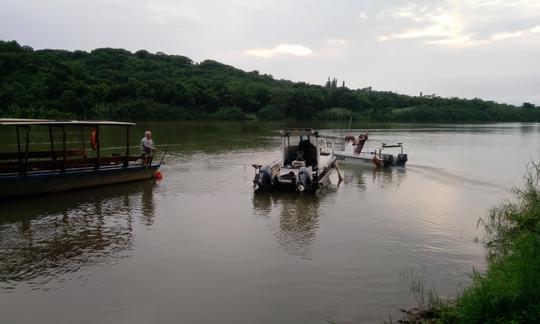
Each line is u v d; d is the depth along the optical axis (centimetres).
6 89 6112
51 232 1159
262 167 1720
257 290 833
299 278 891
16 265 938
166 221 1280
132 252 1023
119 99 7200
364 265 966
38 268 923
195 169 2236
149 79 9056
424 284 870
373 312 752
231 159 2633
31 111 5875
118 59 11369
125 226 1223
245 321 720
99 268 928
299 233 1190
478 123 10538
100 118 6531
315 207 1484
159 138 3928
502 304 621
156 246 1065
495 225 1261
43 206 1422
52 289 828
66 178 1606
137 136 3956
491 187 1873
